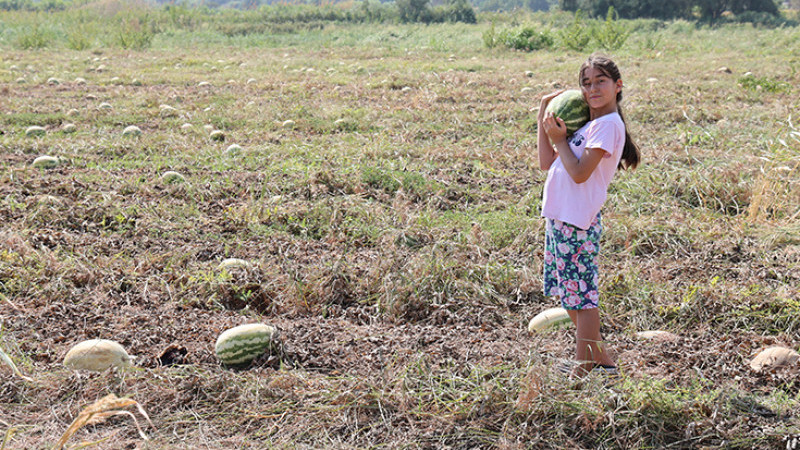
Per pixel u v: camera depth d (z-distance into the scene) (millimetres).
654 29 39375
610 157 3564
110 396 2691
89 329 4559
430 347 4328
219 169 8273
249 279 5328
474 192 7570
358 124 11016
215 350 4227
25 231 6129
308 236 6441
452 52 25391
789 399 3641
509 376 3773
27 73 17562
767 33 32375
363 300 5172
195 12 39062
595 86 3537
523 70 18859
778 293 5035
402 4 43906
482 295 5109
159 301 5121
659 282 5367
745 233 6367
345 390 3717
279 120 11422
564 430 3402
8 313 4789
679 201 7328
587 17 48500
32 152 9156
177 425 3545
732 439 3285
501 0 99125
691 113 11523
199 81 16562
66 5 53344
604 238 6215
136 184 7637
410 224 6527
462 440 3371
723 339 4496
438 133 10555
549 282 3949
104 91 14789
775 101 12484
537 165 8570
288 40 31781
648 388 3516
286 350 4223
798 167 7789
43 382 3838
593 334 3768
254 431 3502
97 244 5996
